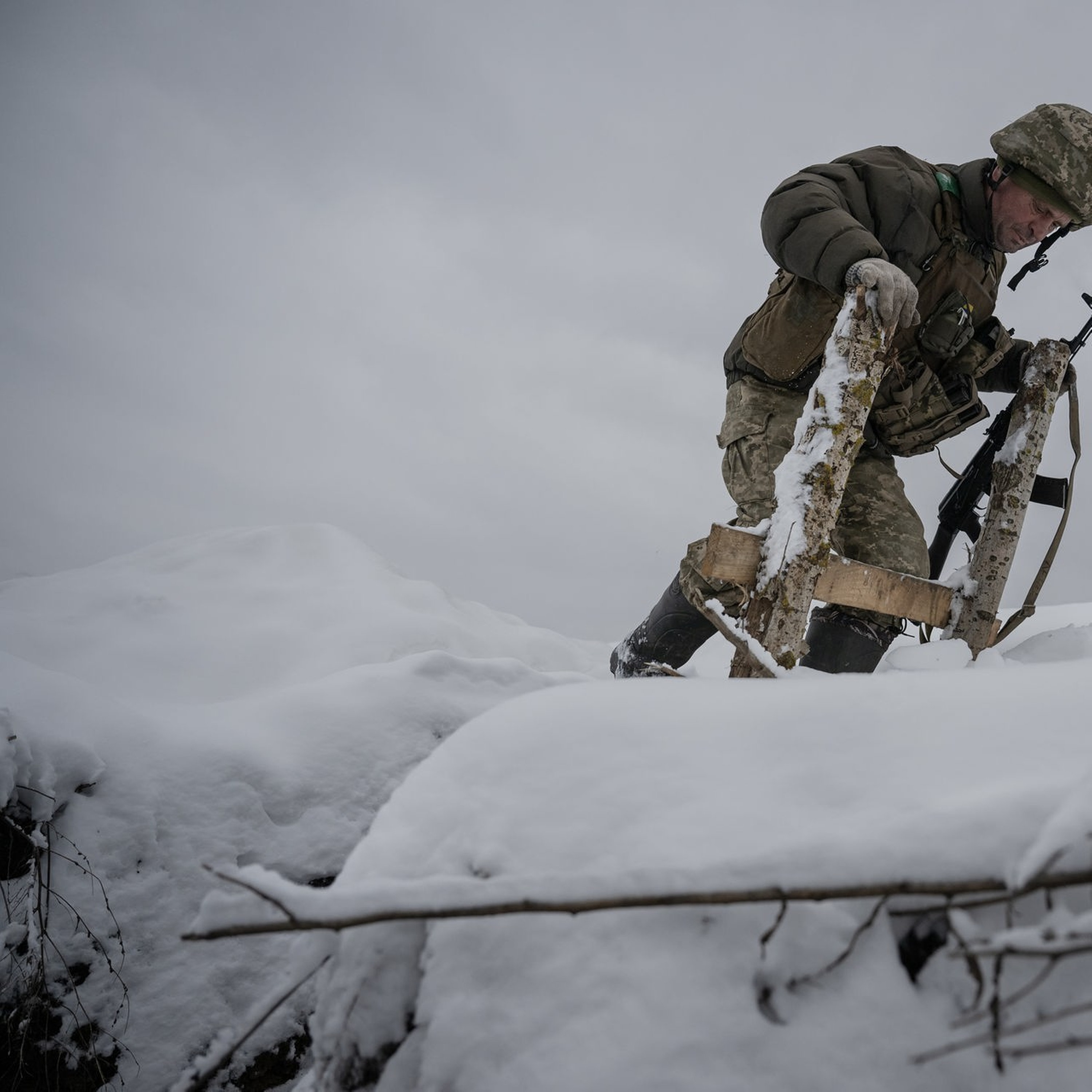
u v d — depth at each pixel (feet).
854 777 3.04
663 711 3.55
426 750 9.02
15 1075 6.42
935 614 8.76
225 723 8.66
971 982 2.58
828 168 8.29
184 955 7.10
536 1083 2.66
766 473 8.78
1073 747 2.95
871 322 6.54
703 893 2.58
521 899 2.63
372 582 16.33
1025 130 8.09
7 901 6.69
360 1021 3.14
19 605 13.38
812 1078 2.51
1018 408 9.06
